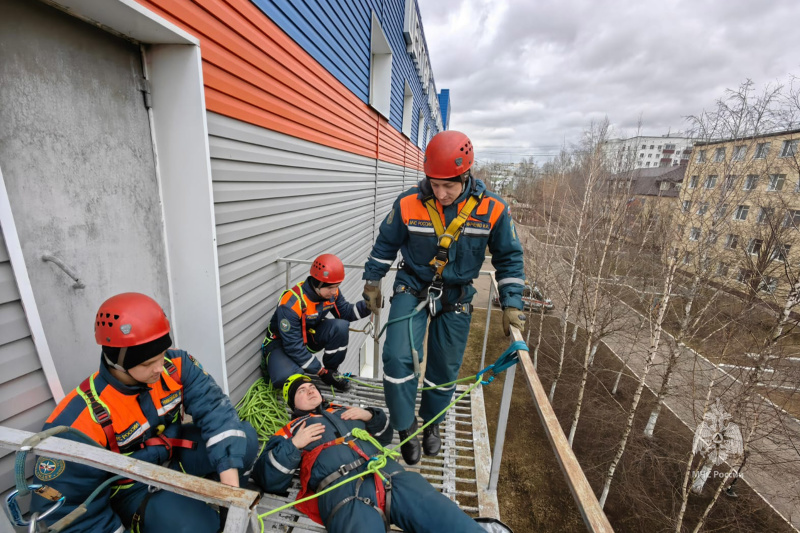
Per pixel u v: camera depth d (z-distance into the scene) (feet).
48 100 4.94
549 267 60.59
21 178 4.68
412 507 5.49
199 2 6.82
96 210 5.80
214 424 5.10
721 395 32.09
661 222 49.24
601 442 41.50
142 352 4.12
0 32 4.31
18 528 3.85
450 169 5.31
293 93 11.53
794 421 34.12
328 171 15.42
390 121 30.14
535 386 4.98
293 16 11.18
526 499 33.27
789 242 36.35
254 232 9.53
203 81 7.03
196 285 7.50
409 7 31.68
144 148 6.68
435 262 6.05
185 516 4.46
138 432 4.69
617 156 66.69
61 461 3.77
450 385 6.79
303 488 6.24
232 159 8.37
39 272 4.98
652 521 33.32
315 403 7.29
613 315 50.42
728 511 33.04
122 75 6.10
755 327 35.86
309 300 9.11
